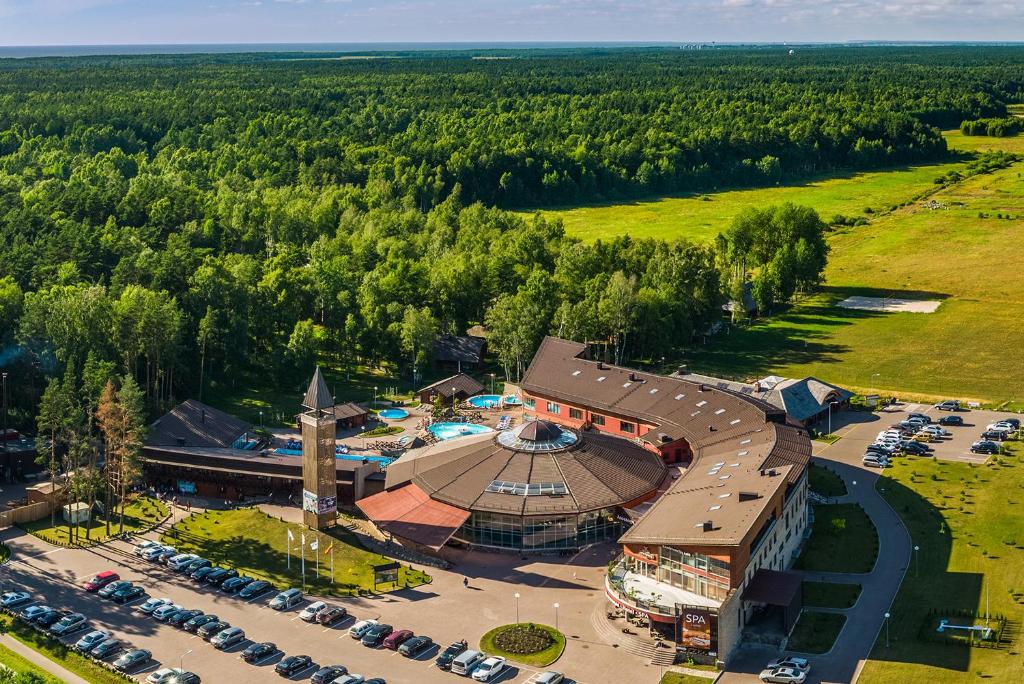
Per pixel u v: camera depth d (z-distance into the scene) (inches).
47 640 5068.9
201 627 5132.9
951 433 7849.4
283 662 4793.3
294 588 5585.6
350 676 4667.8
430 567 5871.1
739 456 6151.6
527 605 5403.5
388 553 6053.2
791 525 5787.4
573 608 5364.2
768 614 5182.1
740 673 4697.3
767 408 6879.9
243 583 5634.8
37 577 5782.5
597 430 7691.9
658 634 5007.4
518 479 6200.8
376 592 5561.0
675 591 5147.6
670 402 7386.8
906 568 5649.6
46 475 7278.5
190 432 7490.2
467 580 5679.1
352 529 6373.0
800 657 4773.6
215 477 6919.3
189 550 6107.3
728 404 7066.9
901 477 6939.0
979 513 6318.9
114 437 6382.9
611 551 6013.8
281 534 6274.6
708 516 5265.8
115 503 6835.6
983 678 4559.5
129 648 5012.3
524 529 5979.3
